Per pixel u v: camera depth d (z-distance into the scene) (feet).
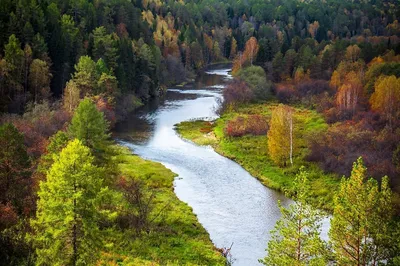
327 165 227.40
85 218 107.24
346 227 101.35
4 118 261.03
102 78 340.80
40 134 237.25
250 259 149.38
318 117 329.31
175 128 331.57
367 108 322.34
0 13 339.16
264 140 287.07
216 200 201.57
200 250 150.92
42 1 399.85
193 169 245.04
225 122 339.77
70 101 292.40
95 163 173.47
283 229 108.06
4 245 115.44
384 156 219.82
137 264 132.77
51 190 106.83
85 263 105.81
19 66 303.27
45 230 108.78
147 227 159.33
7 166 141.18
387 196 100.68
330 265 112.06
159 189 209.97
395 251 96.89
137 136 309.01
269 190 215.72
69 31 388.78
